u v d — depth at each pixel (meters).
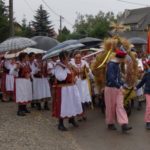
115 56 10.01
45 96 12.83
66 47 10.33
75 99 10.26
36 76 12.78
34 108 13.22
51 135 9.51
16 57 13.08
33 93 12.77
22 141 8.76
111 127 10.23
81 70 11.57
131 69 11.49
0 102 14.84
